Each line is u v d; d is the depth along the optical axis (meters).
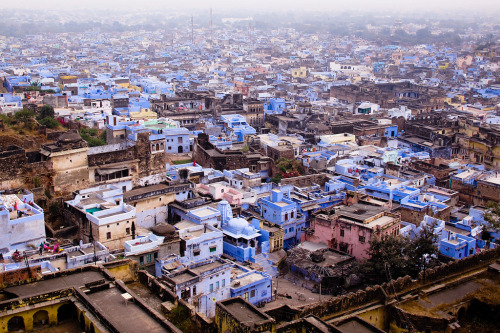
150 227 107.38
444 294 64.69
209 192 118.19
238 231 100.75
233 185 124.06
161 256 90.88
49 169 104.88
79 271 61.72
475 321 62.47
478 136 175.12
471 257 71.56
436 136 177.50
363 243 100.12
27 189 102.12
